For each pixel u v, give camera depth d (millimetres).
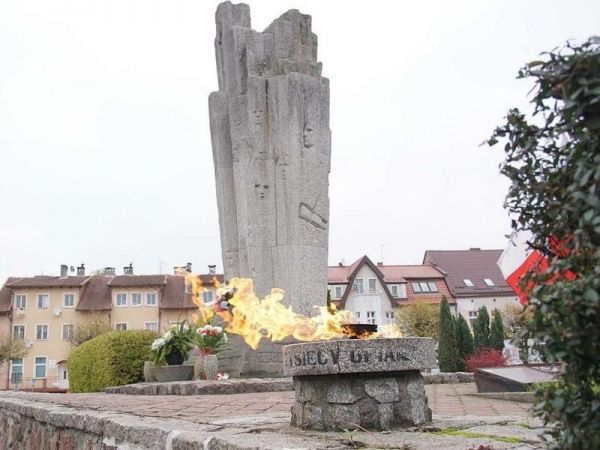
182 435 4391
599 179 2209
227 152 14703
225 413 6609
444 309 26422
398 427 4645
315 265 13422
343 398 4652
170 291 57062
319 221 13633
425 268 56812
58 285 57500
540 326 2355
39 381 55750
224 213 14500
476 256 58625
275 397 9305
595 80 2281
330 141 14242
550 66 2438
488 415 5965
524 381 9445
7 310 56469
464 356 24484
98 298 57469
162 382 12547
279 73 14086
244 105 14172
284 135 13648
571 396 2359
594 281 2141
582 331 2201
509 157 2766
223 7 15109
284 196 13492
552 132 2527
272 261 13531
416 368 4773
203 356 12719
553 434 2621
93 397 10656
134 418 5719
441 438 4043
